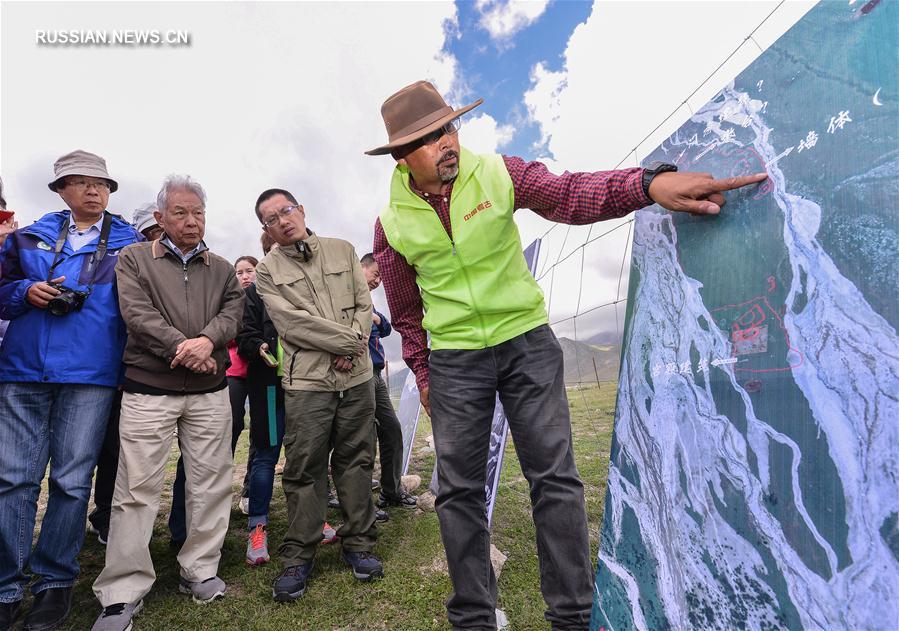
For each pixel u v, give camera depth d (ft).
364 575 6.69
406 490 10.76
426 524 8.77
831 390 2.58
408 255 5.00
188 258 6.81
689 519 3.31
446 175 4.48
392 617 5.84
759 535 2.84
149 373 6.22
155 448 6.13
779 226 3.01
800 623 2.55
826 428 2.58
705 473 3.26
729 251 3.35
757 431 2.96
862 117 2.63
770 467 2.85
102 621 5.49
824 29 2.92
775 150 3.14
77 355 6.09
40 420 6.11
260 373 8.26
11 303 5.99
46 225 6.68
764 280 3.06
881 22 2.60
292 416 6.79
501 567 6.81
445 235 4.69
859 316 2.50
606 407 15.10
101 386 6.27
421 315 5.68
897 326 2.32
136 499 5.91
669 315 3.81
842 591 2.39
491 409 4.88
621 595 3.72
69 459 5.94
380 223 5.47
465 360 4.82
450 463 4.76
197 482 6.54
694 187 3.44
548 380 4.64
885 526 2.26
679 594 3.26
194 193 6.61
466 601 4.61
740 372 3.13
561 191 4.27
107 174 6.84
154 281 6.49
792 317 2.86
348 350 6.74
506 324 4.72
